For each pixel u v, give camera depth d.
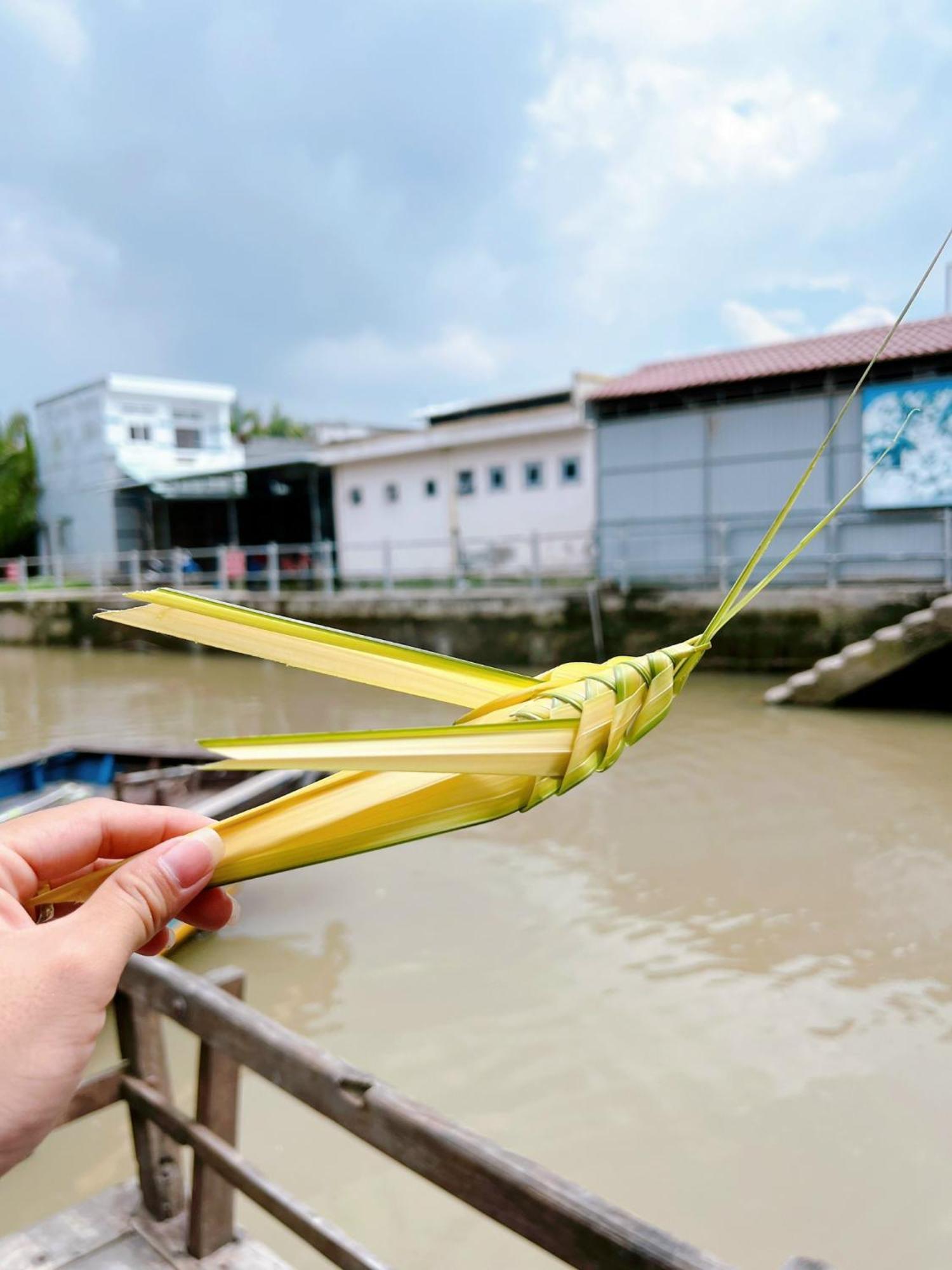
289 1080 2.01
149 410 27.47
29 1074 0.62
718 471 12.70
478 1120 3.38
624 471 13.40
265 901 5.28
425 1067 3.69
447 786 0.44
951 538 10.88
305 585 20.58
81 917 0.64
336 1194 3.10
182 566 21.05
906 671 9.90
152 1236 2.39
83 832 0.79
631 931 4.79
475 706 0.44
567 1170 3.12
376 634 14.95
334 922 4.99
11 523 29.70
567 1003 4.12
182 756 6.91
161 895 0.58
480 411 21.11
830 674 9.72
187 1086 3.66
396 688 0.44
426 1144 1.69
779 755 8.05
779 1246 2.81
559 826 6.38
